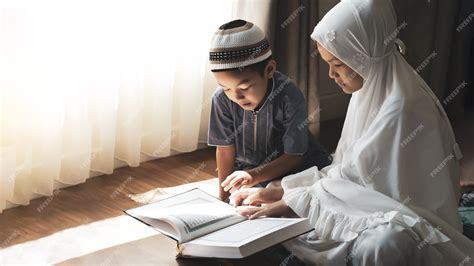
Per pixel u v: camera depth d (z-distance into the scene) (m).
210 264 1.97
